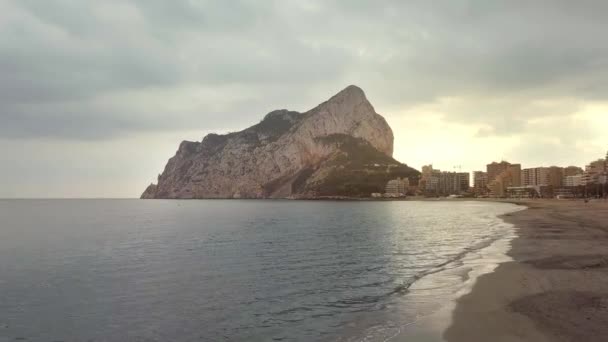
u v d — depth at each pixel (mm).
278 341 14344
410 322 14523
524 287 18453
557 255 27562
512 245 34250
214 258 34188
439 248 36875
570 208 109000
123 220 96875
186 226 74688
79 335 15906
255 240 48375
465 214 107375
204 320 17078
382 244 41594
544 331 12734
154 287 23469
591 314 14352
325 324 15789
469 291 18031
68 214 132875
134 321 17266
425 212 123938
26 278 26766
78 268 30344
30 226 77938
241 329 15805
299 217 102062
